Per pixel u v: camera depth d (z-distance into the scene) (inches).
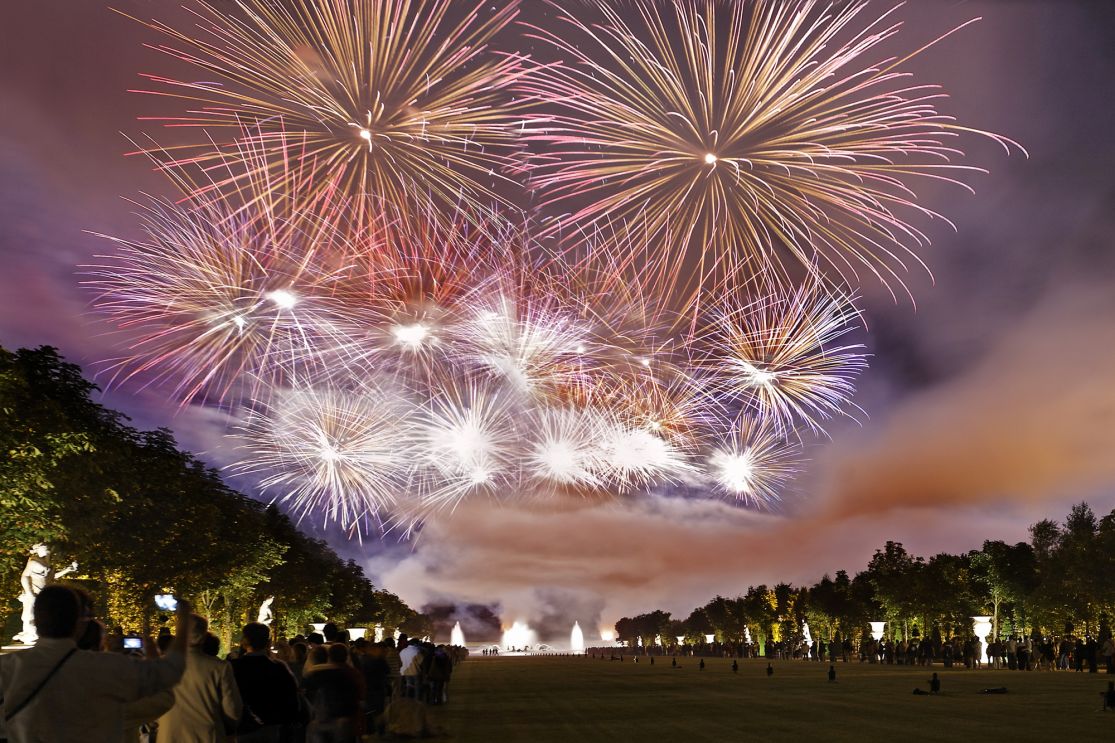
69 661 283.0
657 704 1518.2
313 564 3907.5
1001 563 4234.7
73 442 1220.5
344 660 580.1
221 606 2928.2
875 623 4079.7
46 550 1273.4
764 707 1419.8
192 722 427.8
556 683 2293.3
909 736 995.9
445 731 1101.1
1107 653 2361.0
